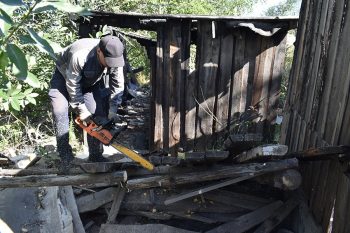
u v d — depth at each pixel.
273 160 2.88
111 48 2.92
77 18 5.61
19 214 3.38
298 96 3.88
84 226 3.50
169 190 3.57
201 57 6.03
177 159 3.12
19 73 1.39
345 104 2.59
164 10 9.87
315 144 3.20
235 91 6.20
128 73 8.23
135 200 3.53
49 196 3.56
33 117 6.79
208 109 6.29
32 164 4.28
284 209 3.33
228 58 6.04
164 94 6.27
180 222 3.50
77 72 3.04
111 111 3.27
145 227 3.32
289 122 4.16
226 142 3.19
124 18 5.81
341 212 2.59
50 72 6.25
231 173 2.92
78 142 5.99
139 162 3.06
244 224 3.27
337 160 2.68
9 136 5.86
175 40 5.98
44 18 6.11
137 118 7.88
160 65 6.12
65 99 3.41
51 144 5.77
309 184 3.31
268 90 6.21
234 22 5.61
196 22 5.99
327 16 3.14
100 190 3.74
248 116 6.32
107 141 3.09
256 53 6.02
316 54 3.37
